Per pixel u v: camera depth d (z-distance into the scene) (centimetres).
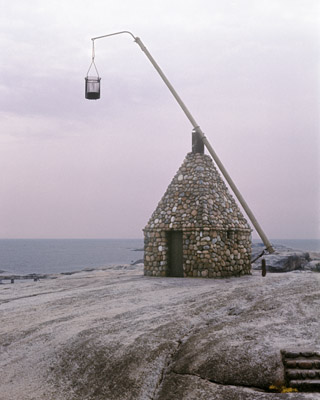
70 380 800
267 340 825
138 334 939
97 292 1435
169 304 1198
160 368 792
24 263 9888
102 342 907
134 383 757
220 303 1151
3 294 1541
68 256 13450
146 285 1537
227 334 885
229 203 1947
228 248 1827
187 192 1869
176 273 1856
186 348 847
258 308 1057
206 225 1736
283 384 694
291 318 949
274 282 1405
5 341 982
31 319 1133
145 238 1931
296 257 2539
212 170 1948
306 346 773
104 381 779
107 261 10538
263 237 1595
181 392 711
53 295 1443
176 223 1814
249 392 670
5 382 809
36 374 832
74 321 1076
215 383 720
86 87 1766
